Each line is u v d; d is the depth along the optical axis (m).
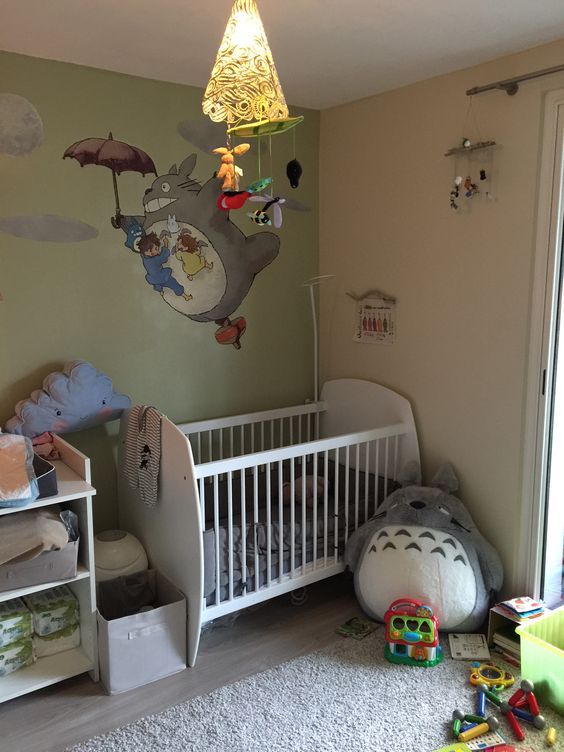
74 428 2.68
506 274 2.66
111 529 2.93
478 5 2.06
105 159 2.72
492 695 2.23
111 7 2.03
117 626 2.28
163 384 3.01
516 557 2.76
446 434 2.98
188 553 2.39
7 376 2.59
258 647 2.59
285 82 2.89
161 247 2.92
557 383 2.60
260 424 3.36
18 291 2.58
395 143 3.04
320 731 2.10
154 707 2.23
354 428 3.38
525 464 2.68
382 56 2.54
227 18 2.12
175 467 2.39
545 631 2.41
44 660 2.38
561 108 2.41
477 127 2.68
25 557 2.14
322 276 3.40
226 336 3.20
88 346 2.77
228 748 2.03
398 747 2.03
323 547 2.88
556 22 2.20
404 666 2.45
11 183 2.52
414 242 3.02
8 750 2.03
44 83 2.54
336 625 2.75
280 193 3.30
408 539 2.65
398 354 3.16
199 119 2.96
